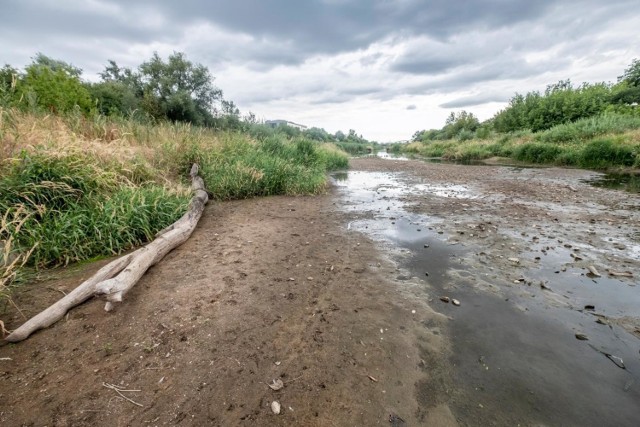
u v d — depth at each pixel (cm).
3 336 238
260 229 544
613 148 1442
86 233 397
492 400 191
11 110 580
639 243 462
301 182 920
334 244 476
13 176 407
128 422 172
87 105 1181
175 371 210
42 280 322
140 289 317
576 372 213
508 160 2102
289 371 214
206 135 1113
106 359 219
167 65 3131
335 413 182
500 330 261
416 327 267
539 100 2842
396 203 782
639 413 180
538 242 473
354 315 284
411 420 178
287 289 330
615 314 282
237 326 262
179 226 470
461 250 447
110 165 577
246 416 178
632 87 2883
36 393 189
